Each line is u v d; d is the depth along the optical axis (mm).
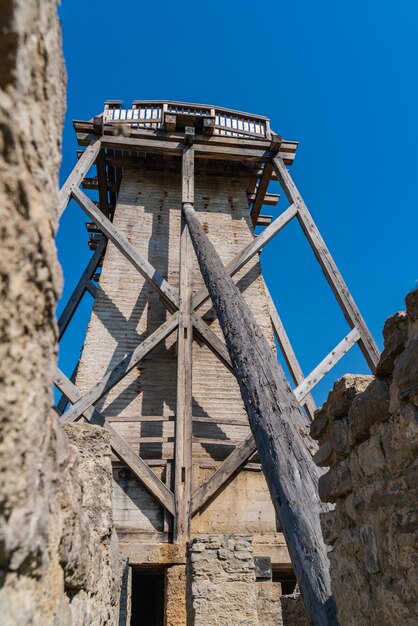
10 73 1140
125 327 9602
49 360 1347
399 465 2146
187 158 10055
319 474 4500
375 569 2307
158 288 8789
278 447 4781
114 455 7855
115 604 3471
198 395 9148
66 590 1788
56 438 1513
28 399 1207
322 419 2992
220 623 5184
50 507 1418
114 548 3369
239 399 9195
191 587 5414
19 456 1160
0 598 1140
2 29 1092
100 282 9961
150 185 11289
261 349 6227
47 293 1326
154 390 9047
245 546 5562
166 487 7512
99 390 7906
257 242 9289
